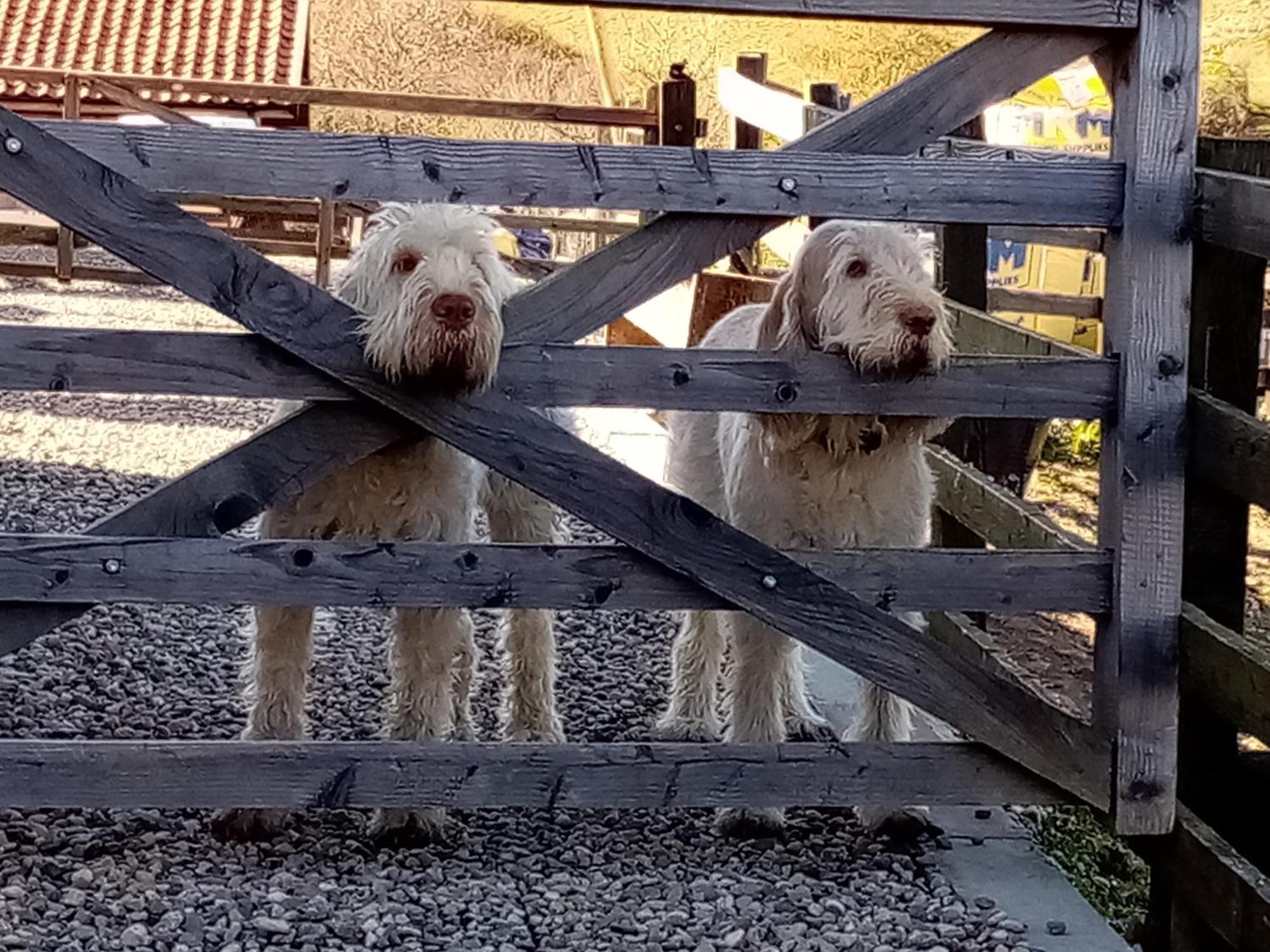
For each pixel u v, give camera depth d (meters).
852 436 2.57
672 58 11.23
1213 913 2.35
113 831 2.57
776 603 2.35
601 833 2.71
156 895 2.32
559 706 3.38
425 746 2.36
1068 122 6.33
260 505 2.26
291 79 11.62
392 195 2.21
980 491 3.25
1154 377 2.38
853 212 2.30
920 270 2.47
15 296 7.54
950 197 2.32
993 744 2.43
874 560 2.38
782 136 4.94
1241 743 3.61
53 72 7.40
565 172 2.23
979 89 2.32
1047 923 2.43
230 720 3.09
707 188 2.26
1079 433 6.35
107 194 2.13
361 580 2.29
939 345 2.32
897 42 10.80
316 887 2.39
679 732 3.21
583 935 2.29
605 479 2.29
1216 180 2.35
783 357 2.32
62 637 3.48
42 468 5.04
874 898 2.49
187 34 11.85
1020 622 4.49
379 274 2.33
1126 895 2.92
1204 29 9.12
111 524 2.24
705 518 2.32
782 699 2.83
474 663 2.92
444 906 2.36
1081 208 2.35
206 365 2.21
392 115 11.77
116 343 2.19
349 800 2.35
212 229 2.17
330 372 2.21
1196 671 2.39
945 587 2.39
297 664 2.70
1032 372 2.38
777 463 2.66
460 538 2.65
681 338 5.68
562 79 11.85
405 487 2.55
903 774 2.44
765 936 2.32
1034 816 3.04
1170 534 2.40
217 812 2.66
